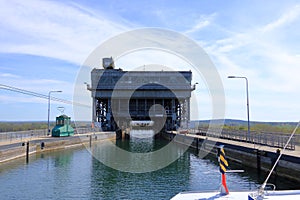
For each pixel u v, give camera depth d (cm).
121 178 2467
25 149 3403
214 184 2248
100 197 1886
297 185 1977
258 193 862
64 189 2084
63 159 3522
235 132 4122
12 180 2339
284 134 2953
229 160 3269
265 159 2464
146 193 1991
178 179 2439
